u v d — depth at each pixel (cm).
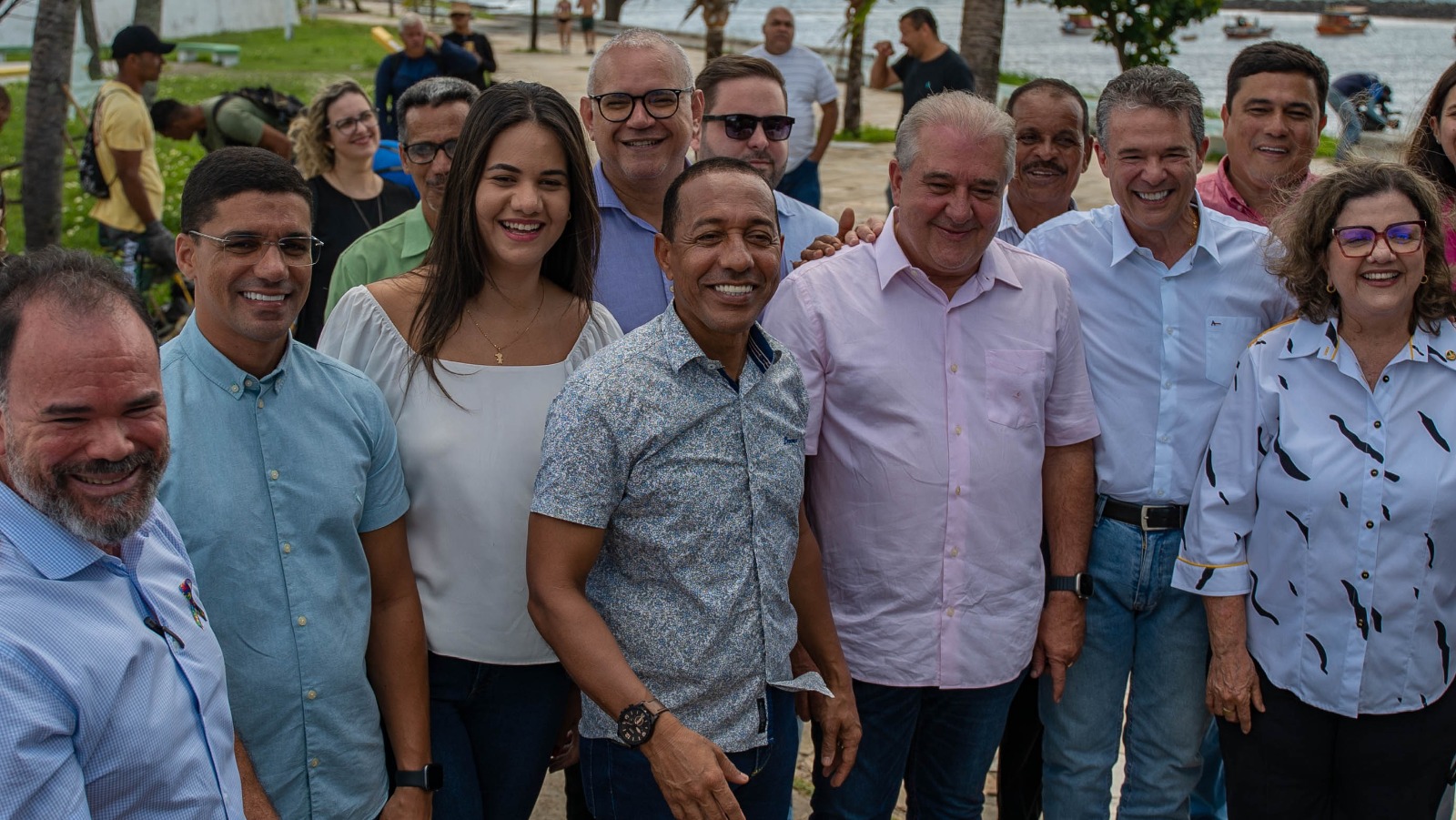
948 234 284
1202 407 315
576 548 238
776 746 261
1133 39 1222
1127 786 336
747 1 4097
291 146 698
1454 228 324
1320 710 294
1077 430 313
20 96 1706
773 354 259
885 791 312
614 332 294
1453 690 291
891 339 296
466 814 272
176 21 3091
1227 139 388
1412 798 294
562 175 267
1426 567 282
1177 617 321
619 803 255
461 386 271
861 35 1562
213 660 203
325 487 239
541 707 282
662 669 244
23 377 171
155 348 183
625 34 341
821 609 283
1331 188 280
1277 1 5544
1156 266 318
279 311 231
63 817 167
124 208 713
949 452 296
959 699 308
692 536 242
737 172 240
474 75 1020
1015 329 302
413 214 396
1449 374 281
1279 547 295
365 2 4991
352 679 245
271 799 237
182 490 228
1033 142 389
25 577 173
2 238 320
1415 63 2573
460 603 271
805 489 313
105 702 175
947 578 298
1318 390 290
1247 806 311
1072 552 318
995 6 750
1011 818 365
